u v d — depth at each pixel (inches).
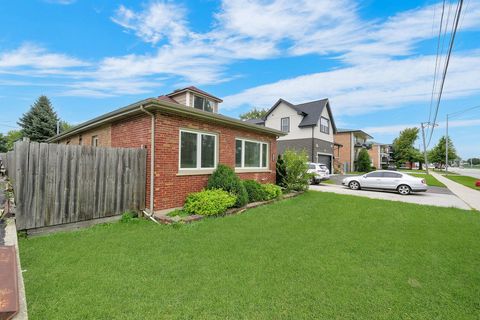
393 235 209.0
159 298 108.8
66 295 108.9
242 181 337.1
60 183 201.0
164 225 226.1
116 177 238.4
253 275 131.7
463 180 897.5
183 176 284.7
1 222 185.5
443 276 135.7
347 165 1332.4
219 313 99.5
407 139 2009.1
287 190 450.0
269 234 204.2
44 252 156.3
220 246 173.8
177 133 277.1
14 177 179.2
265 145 446.0
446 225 245.6
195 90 512.7
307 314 100.1
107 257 150.7
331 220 256.8
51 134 1188.5
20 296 99.7
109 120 315.3
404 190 507.8
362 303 108.4
